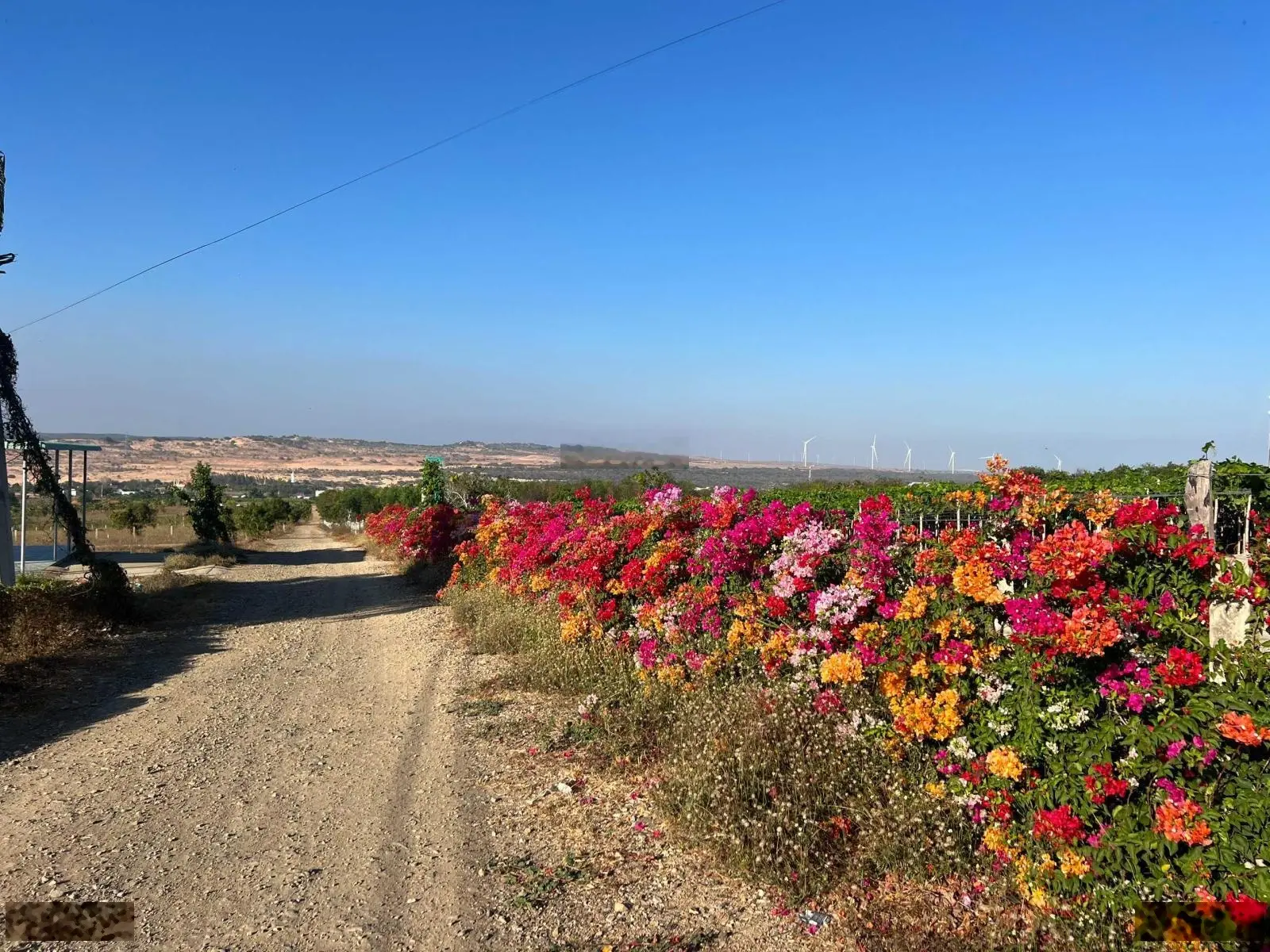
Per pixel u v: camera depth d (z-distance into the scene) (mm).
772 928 3600
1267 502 4723
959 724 4027
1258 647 3365
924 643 4449
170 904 3910
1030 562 3941
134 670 9234
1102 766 3406
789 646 5445
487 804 5066
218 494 34781
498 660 9102
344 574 22016
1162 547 3930
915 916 3564
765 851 3984
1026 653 3777
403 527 23438
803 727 4766
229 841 4609
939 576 4543
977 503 5293
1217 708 3229
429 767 5766
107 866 4305
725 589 6582
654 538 8422
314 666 9484
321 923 3727
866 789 4215
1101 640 3471
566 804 4992
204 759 6059
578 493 15766
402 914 3809
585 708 6555
